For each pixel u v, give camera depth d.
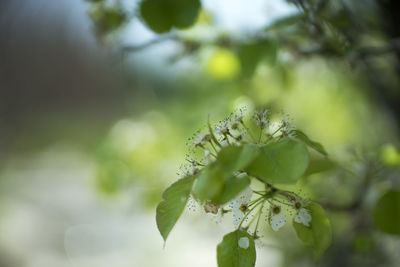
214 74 0.76
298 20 0.60
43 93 2.93
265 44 0.62
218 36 0.70
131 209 1.03
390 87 0.72
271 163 0.43
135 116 1.13
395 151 0.65
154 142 0.98
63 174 2.10
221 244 0.45
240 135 0.49
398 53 0.64
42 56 2.96
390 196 0.56
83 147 2.35
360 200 0.65
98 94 2.66
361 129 0.89
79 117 2.65
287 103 0.86
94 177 1.04
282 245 0.87
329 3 0.61
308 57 0.68
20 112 2.79
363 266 0.77
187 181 0.45
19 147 2.46
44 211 1.80
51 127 2.57
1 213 1.73
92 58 2.76
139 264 1.38
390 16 0.64
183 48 0.72
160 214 0.44
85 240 1.59
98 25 0.70
